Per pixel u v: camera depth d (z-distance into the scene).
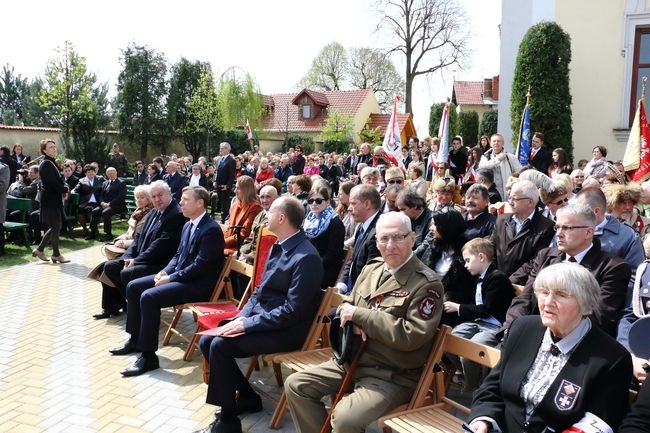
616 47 11.84
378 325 3.28
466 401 4.19
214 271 5.43
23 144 22.27
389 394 3.21
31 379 4.73
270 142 34.88
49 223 9.68
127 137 29.95
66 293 7.68
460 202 8.01
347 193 7.23
